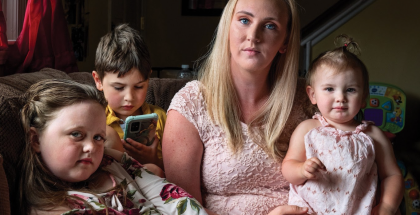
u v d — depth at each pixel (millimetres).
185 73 3000
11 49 2068
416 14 2818
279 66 1396
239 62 1273
